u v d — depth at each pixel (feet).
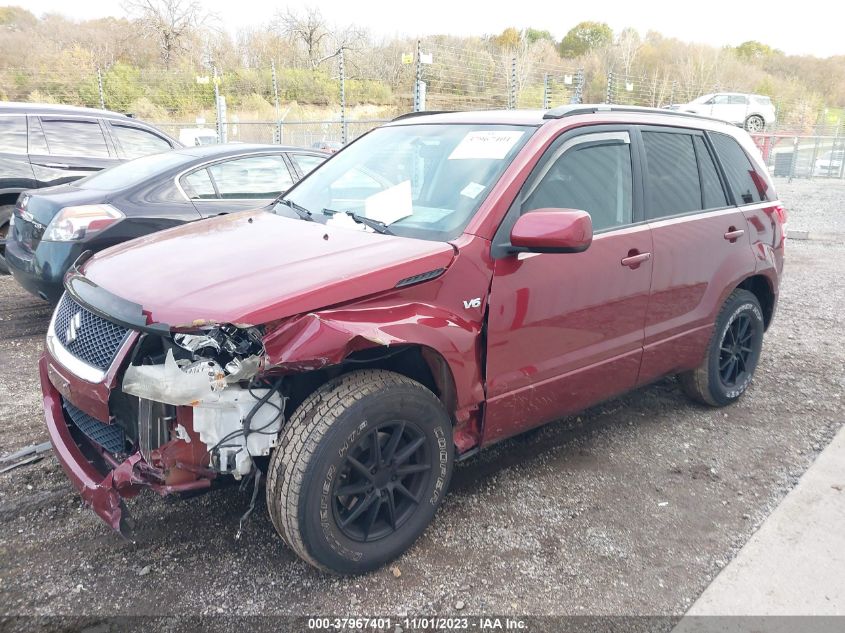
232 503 11.10
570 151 11.50
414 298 9.32
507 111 12.82
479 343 10.05
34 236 18.19
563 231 9.37
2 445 12.80
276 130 57.67
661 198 12.97
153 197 18.83
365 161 12.93
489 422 10.49
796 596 9.16
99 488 8.66
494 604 8.94
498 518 10.85
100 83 65.26
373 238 10.22
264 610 8.75
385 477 9.32
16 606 8.71
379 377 9.09
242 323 7.95
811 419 14.84
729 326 14.73
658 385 16.75
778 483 12.12
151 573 9.40
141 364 8.78
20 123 24.34
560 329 11.10
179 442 8.46
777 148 89.40
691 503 11.43
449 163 11.54
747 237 14.75
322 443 8.43
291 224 11.32
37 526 10.39
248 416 8.42
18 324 20.25
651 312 12.70
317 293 8.48
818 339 20.59
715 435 13.99
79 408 9.22
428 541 10.22
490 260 10.02
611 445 13.48
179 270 9.34
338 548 8.91
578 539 10.36
